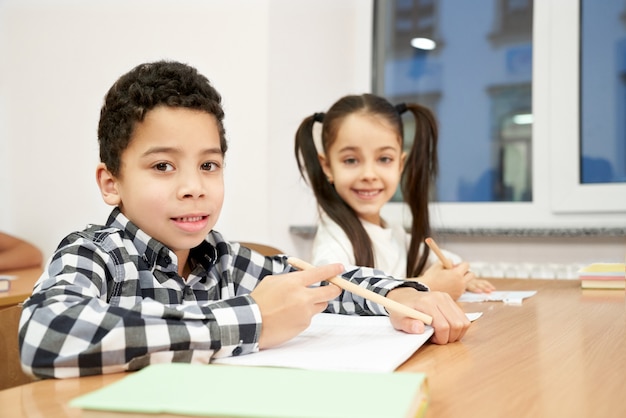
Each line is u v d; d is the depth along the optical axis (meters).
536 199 1.96
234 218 1.88
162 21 1.98
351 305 0.82
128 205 0.77
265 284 0.63
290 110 1.93
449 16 2.10
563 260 1.85
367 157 1.34
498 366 0.55
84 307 0.55
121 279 0.72
